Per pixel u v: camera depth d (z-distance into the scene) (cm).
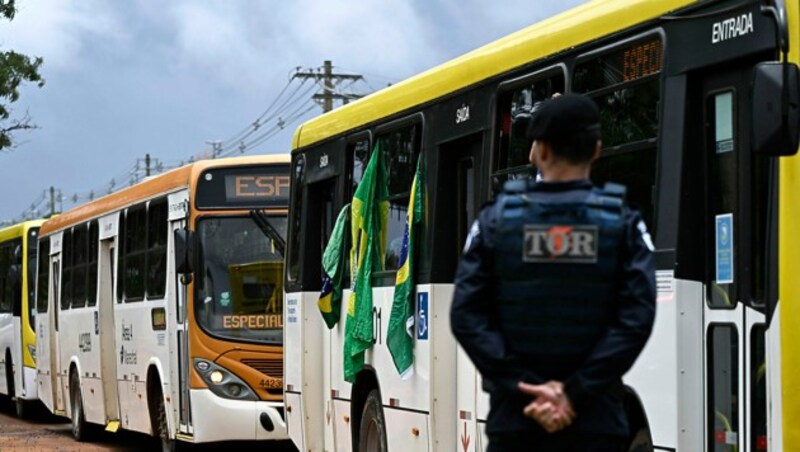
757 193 684
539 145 501
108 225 1952
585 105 495
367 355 1157
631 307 479
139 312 1770
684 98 732
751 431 674
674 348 721
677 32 743
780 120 616
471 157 1015
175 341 1619
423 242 1047
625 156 786
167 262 1652
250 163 1605
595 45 826
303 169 1352
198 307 1569
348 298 1194
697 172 729
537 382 484
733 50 696
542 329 484
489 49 971
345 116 1245
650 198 756
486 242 494
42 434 2292
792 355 642
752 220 685
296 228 1362
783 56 624
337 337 1247
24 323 2550
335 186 1262
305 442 1307
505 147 933
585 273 482
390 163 1135
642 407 747
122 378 1862
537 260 485
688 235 726
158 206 1711
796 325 642
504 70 939
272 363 1563
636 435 772
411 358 1053
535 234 486
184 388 1589
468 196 1023
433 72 1061
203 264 1578
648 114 764
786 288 647
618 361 474
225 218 1592
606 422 484
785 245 650
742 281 689
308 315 1315
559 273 484
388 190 1135
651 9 769
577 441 483
